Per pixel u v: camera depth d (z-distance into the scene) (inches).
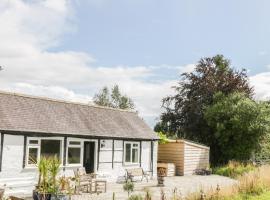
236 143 1690.5
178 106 2000.5
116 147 1119.6
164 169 1310.3
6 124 823.1
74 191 808.3
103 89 2982.3
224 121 1680.6
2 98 919.7
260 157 1785.2
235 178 1229.1
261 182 770.2
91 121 1104.8
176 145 1398.9
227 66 1999.3
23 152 846.5
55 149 931.3
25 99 987.3
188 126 1920.5
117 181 1108.5
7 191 802.2
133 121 1305.4
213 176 1337.4
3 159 804.6
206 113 1764.3
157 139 1279.5
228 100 1724.9
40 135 887.1
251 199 653.3
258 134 1641.2
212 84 1916.8
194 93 1967.3
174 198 649.6
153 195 808.3
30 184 851.4
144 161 1234.6
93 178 906.1
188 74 2009.1
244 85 1948.8
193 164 1435.8
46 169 607.8
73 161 978.1
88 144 1055.0
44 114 972.6
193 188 952.3
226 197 655.1
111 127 1145.4
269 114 1683.1
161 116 2057.1
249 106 1642.5
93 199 743.1
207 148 1530.5
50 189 600.1
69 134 954.1
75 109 1117.1
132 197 639.8
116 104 2992.1
